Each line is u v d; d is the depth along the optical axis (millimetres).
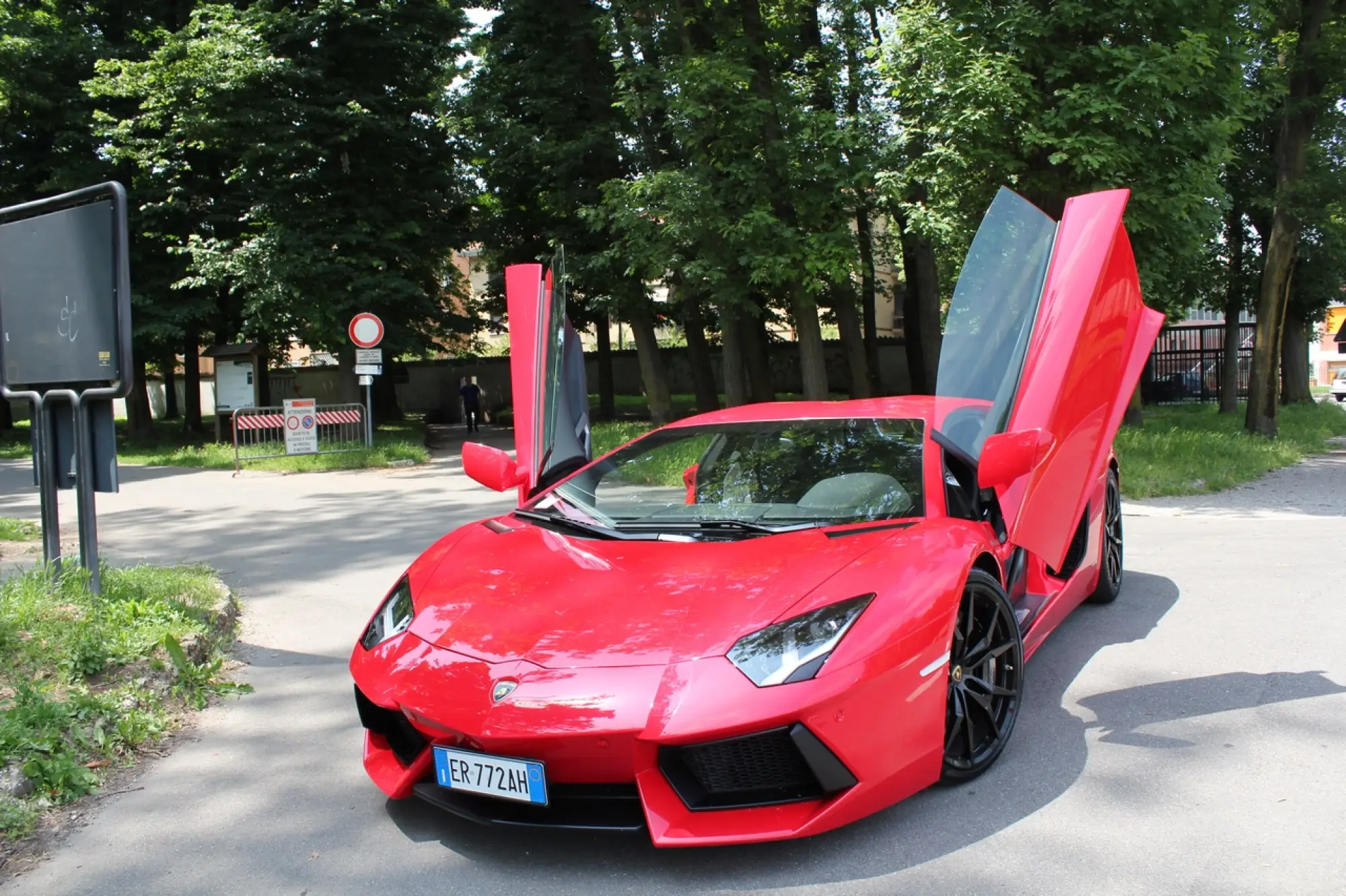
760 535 3295
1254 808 2770
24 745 3316
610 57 18109
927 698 2713
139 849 2879
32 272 5000
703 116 12914
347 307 18391
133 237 20141
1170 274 12086
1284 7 14516
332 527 9273
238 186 20406
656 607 2779
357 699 3102
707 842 2439
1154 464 10555
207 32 17797
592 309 18641
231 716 4070
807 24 15836
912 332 21344
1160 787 2930
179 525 9617
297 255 17859
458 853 2752
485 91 18625
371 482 13406
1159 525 8000
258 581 6859
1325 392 49406
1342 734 3273
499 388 33906
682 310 19156
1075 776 3033
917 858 2564
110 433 4977
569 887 2518
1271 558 6207
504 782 2574
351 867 2699
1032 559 4039
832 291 17156
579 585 2998
